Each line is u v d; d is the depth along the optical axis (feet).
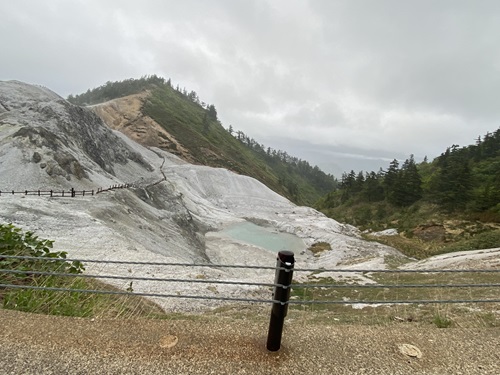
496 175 215.31
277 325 11.52
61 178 109.91
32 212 73.72
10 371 10.50
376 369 11.33
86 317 14.03
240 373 10.81
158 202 147.23
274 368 11.11
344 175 377.71
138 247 73.72
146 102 448.65
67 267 23.47
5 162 105.91
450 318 20.30
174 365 11.04
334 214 284.82
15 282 18.92
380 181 317.83
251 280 68.18
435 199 215.31
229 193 273.33
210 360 11.35
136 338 12.48
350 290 58.70
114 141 213.87
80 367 10.77
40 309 15.55
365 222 236.22
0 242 21.13
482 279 51.60
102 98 503.20
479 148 299.99
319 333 13.57
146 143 360.69
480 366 11.60
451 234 159.84
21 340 11.94
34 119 153.17
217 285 58.90
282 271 10.96
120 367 10.85
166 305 44.96
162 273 58.44
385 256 111.04
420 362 11.79
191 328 13.39
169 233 116.26
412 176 245.04
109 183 135.44
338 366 11.39
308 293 58.44
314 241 170.30
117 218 94.32
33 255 21.58
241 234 176.04
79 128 173.68
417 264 85.10
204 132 461.78
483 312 27.35
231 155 443.73
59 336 12.34
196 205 208.23
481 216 168.14
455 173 214.07
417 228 178.91
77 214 80.48
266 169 543.39
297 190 521.65
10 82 234.58
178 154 359.87
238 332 13.29
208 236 157.89
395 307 39.42
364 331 13.92
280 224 205.05
